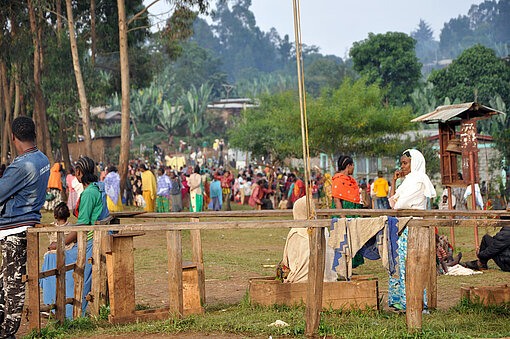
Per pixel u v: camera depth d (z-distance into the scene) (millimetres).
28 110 33250
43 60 27844
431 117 11469
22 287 5488
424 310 6242
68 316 6297
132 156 55000
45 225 5887
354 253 5457
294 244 6562
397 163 30516
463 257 11680
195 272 6305
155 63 31156
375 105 30969
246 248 14148
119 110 81375
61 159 45688
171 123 78438
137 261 11570
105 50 30578
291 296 6340
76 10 29922
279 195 31984
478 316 5895
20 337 5836
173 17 22578
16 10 25625
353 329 5176
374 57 64125
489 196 23594
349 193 8938
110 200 18266
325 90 32219
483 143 27297
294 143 30734
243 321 5609
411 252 4953
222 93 114375
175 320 5551
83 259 6109
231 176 32031
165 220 18438
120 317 5852
